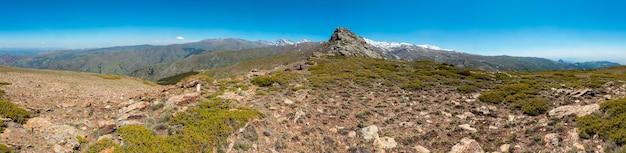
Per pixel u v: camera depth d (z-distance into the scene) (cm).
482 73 4912
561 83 3766
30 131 1409
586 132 1544
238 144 1545
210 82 2994
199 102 2119
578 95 2475
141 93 2767
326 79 3628
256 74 3884
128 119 1736
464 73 4497
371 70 4669
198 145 1453
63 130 1456
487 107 2331
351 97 2758
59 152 1284
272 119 1936
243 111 1902
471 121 2014
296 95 2738
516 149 1526
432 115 2183
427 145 1683
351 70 4547
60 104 2047
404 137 1766
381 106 2427
